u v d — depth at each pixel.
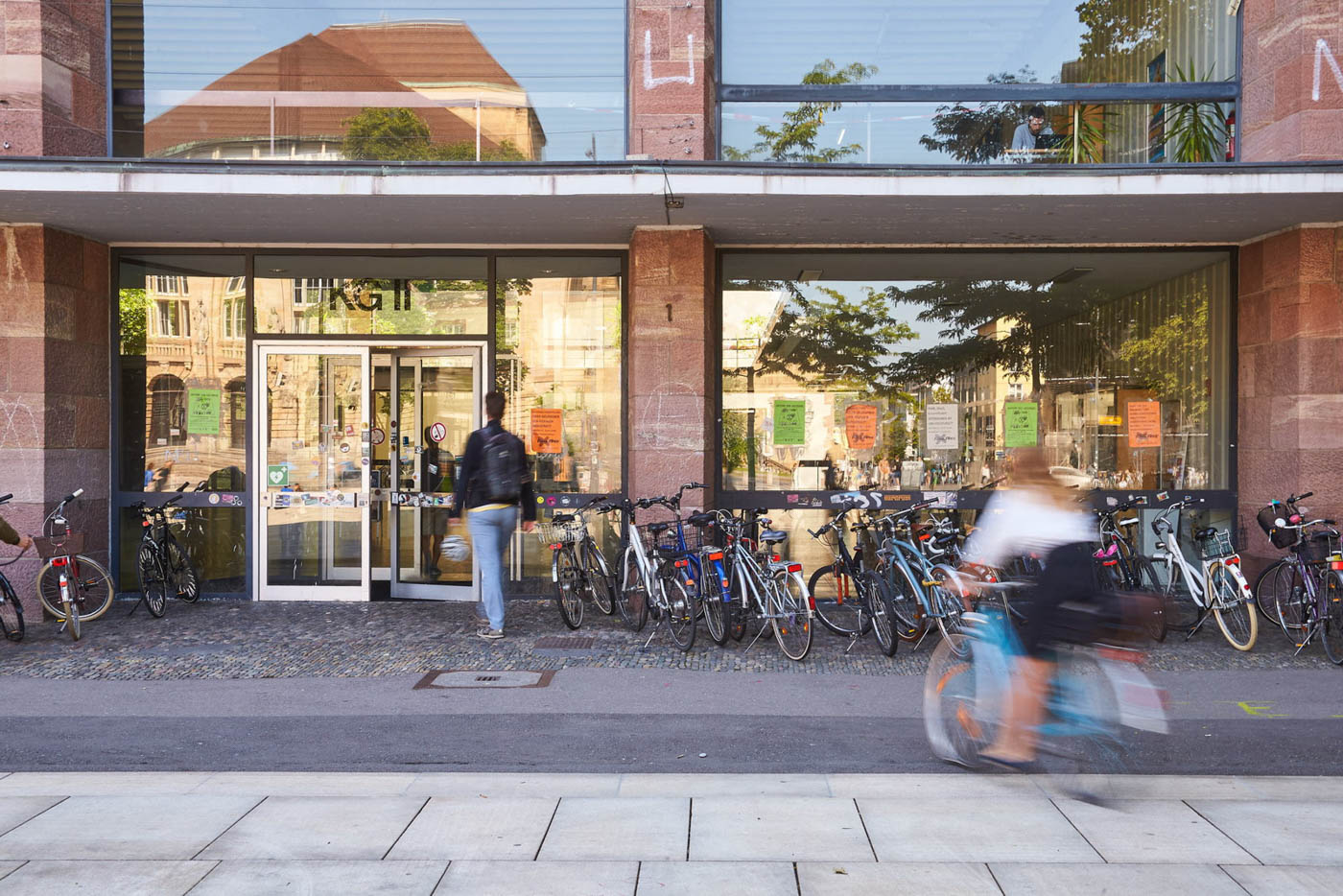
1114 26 8.87
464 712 5.79
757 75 8.88
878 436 9.40
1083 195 7.21
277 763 4.97
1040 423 9.48
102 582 8.16
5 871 3.69
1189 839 3.96
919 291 9.44
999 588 4.86
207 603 9.27
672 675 6.60
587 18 8.95
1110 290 9.41
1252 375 8.88
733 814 4.23
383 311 9.46
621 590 8.26
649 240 8.56
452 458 9.51
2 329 8.36
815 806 4.32
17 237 8.37
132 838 3.99
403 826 4.11
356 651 7.29
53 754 5.10
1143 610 4.42
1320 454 8.29
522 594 9.38
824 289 9.36
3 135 8.27
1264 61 8.47
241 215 8.06
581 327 9.37
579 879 3.62
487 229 8.64
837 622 7.77
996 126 8.86
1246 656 7.14
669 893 3.50
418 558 9.51
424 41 9.00
